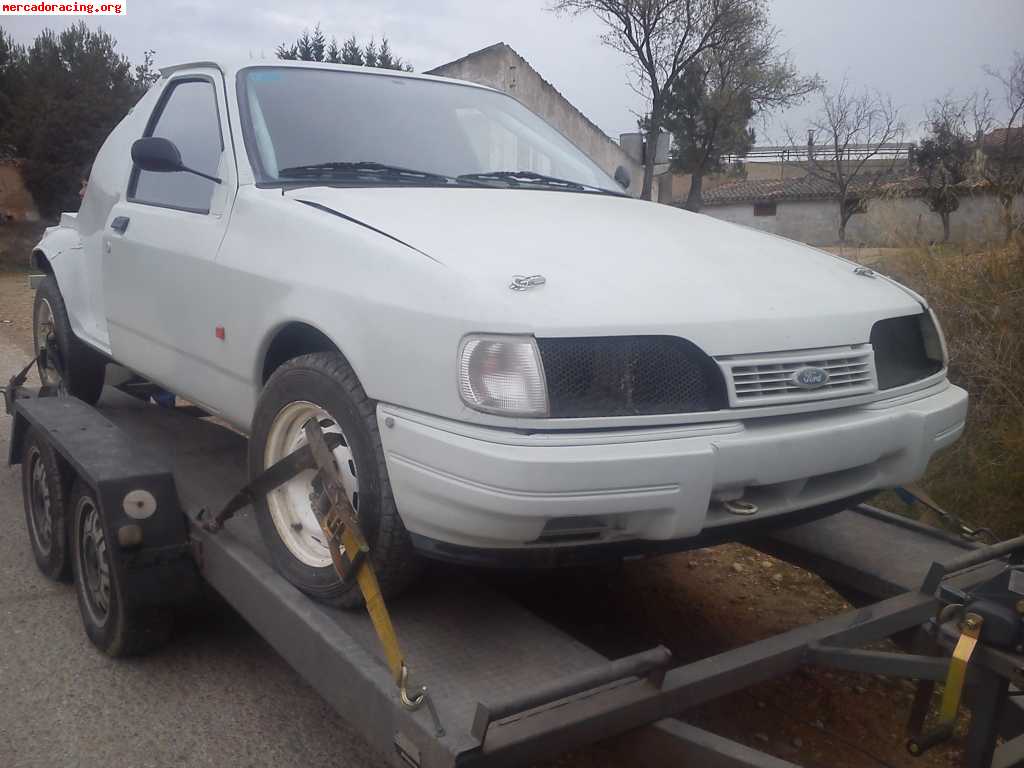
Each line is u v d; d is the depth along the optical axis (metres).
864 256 6.55
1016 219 5.68
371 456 2.60
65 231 5.39
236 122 3.53
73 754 2.92
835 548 3.27
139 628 3.34
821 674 3.62
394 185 3.45
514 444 2.23
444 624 2.62
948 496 4.64
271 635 2.76
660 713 2.21
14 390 5.34
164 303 3.74
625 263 2.71
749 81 28.19
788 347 2.56
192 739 3.02
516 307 2.31
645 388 2.37
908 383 2.92
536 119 4.47
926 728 3.14
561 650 2.46
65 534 3.84
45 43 26.16
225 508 3.10
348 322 2.63
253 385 3.21
